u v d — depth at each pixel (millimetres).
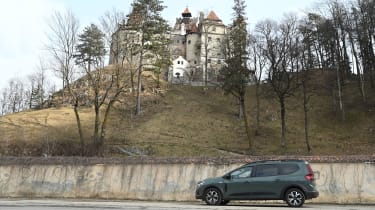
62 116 60031
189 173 22953
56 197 24234
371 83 67562
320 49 74625
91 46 48750
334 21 69625
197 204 19469
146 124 56500
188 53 107875
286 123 59250
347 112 60000
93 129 53344
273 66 55438
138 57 68312
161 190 23031
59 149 41562
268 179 17422
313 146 50594
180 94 72938
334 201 20312
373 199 19828
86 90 68125
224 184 18172
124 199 23281
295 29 57844
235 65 55562
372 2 66875
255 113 63219
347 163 20859
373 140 50062
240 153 48281
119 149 45656
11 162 25609
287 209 15680
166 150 46719
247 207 16688
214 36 99625
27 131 51750
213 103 68875
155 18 63375
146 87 73000
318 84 70312
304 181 16891
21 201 21203
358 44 67625
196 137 52719
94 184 24141
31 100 84250
